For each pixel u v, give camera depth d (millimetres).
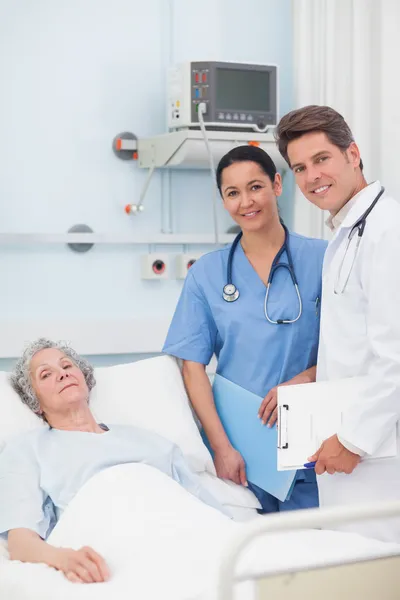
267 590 1492
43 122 3135
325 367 2133
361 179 2088
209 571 1684
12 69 3086
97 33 3197
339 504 2064
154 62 3289
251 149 2355
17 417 2309
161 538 1849
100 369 2541
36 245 3133
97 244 3223
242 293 2451
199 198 3391
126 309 3279
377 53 3084
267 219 2383
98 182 3221
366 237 1972
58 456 2145
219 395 2516
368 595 1602
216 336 2549
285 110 3482
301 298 2412
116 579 1759
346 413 1966
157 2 3281
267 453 2389
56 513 2117
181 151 3064
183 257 3279
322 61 3246
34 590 1750
